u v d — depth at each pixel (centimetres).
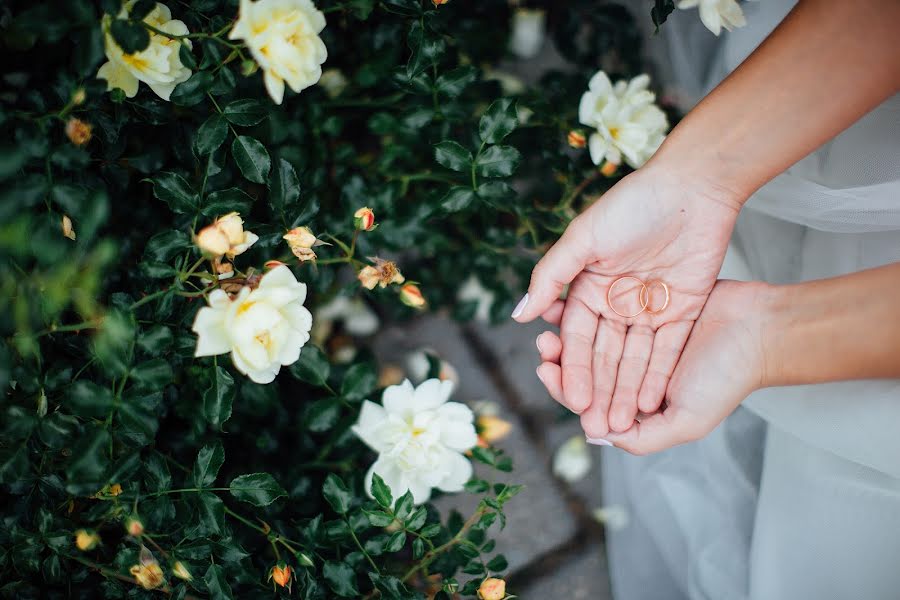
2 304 56
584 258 65
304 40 61
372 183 76
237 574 65
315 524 66
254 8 59
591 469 83
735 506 77
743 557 76
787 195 68
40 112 61
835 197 66
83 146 62
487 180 72
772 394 67
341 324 84
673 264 66
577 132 72
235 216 59
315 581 66
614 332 66
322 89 75
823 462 69
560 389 66
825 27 62
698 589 76
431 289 82
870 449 65
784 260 75
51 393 62
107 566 64
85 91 60
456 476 68
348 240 71
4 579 65
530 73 88
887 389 64
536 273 65
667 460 79
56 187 59
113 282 67
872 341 60
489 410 84
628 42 79
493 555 81
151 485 63
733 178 64
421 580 75
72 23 57
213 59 63
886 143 66
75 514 65
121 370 59
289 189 64
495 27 79
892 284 60
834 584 71
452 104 71
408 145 76
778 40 64
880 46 62
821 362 62
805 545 71
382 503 64
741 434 77
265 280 59
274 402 69
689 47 80
